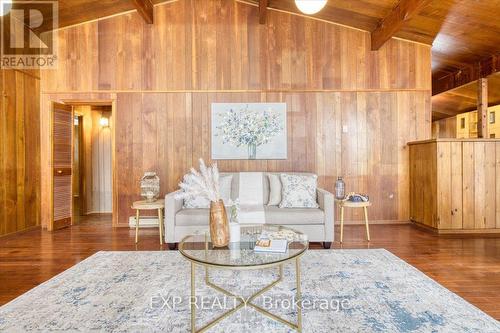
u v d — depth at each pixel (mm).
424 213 4406
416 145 4594
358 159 4773
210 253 1890
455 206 4094
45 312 2010
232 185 3924
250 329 1794
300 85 4738
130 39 4688
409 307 2047
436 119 8617
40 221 4746
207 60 4703
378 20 4426
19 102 4398
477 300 2182
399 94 4793
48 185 4551
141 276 2615
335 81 4750
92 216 5758
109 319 1914
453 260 3020
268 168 4719
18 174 4375
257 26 4711
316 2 3139
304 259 3029
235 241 2125
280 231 2395
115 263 2959
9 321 1899
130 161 4703
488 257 3111
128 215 4703
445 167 4090
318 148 4750
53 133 4551
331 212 3395
